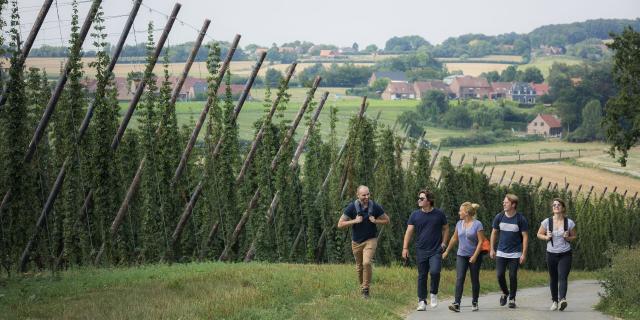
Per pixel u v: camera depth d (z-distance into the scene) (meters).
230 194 40.66
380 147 50.56
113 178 34.41
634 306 20.75
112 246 34.22
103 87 33.72
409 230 21.31
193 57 37.47
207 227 39.88
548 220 21.58
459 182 59.69
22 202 29.98
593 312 21.03
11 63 29.02
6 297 19.38
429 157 56.28
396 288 24.50
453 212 57.59
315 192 45.75
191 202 38.03
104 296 19.50
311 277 24.34
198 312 17.03
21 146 29.69
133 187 35.44
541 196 81.38
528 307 22.31
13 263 29.86
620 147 61.84
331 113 48.50
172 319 16.22
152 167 36.31
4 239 29.50
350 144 48.91
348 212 21.48
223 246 41.16
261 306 18.50
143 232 35.91
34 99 33.06
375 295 22.20
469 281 30.69
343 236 45.97
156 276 23.77
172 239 36.78
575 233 21.39
